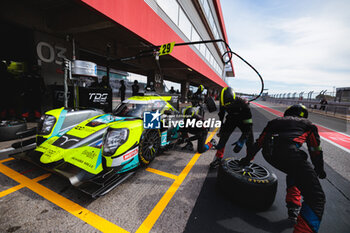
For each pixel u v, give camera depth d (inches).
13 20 179.8
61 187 76.1
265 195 63.4
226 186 70.6
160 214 63.0
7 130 128.4
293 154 52.8
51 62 216.5
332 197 79.4
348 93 599.2
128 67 574.2
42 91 196.1
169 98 148.3
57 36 220.4
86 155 77.3
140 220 59.6
